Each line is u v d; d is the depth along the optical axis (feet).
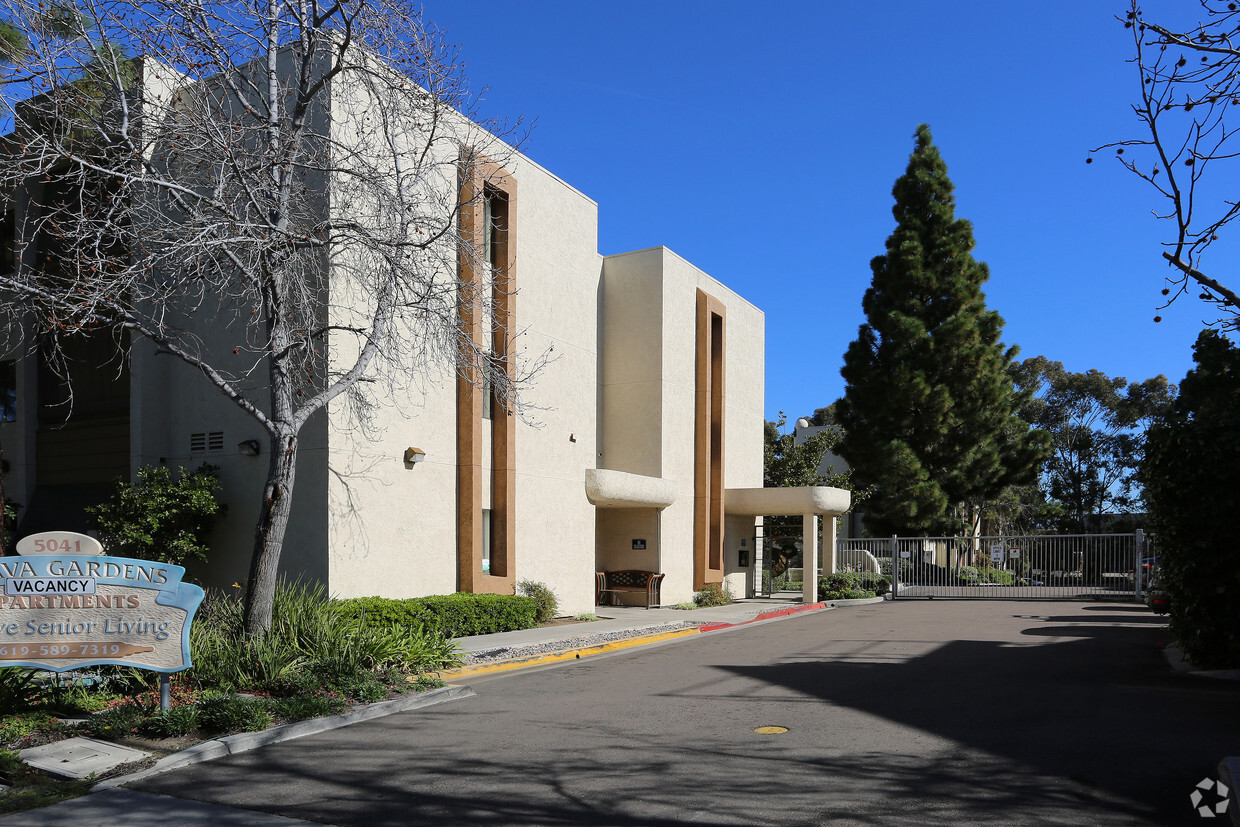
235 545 46.62
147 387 48.55
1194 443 37.09
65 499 51.26
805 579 84.79
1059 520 184.03
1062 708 30.94
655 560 73.92
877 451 112.57
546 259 62.03
